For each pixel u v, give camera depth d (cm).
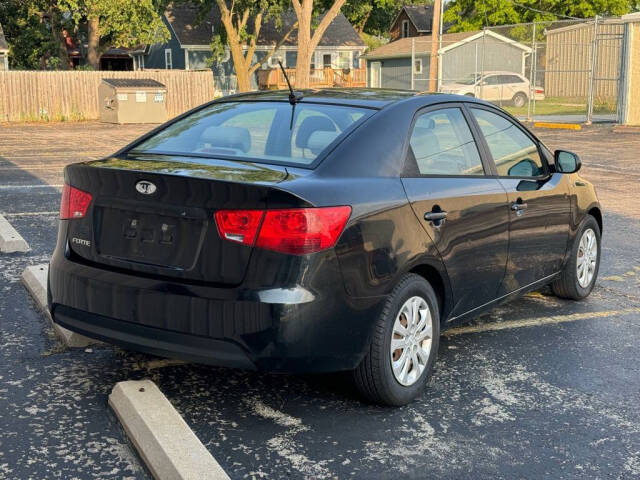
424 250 388
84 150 1775
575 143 1959
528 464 337
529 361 465
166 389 404
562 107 3005
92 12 3619
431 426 371
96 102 3155
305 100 432
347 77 5231
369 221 357
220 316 332
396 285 375
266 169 363
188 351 341
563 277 576
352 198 354
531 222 492
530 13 4912
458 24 5253
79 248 378
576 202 558
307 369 343
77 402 385
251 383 415
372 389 376
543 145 544
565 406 400
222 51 4628
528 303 591
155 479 310
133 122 2872
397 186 383
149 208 352
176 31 5044
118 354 452
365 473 323
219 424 364
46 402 384
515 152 500
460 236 418
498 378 436
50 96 3078
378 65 5041
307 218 332
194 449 316
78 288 370
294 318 329
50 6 4306
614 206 1052
